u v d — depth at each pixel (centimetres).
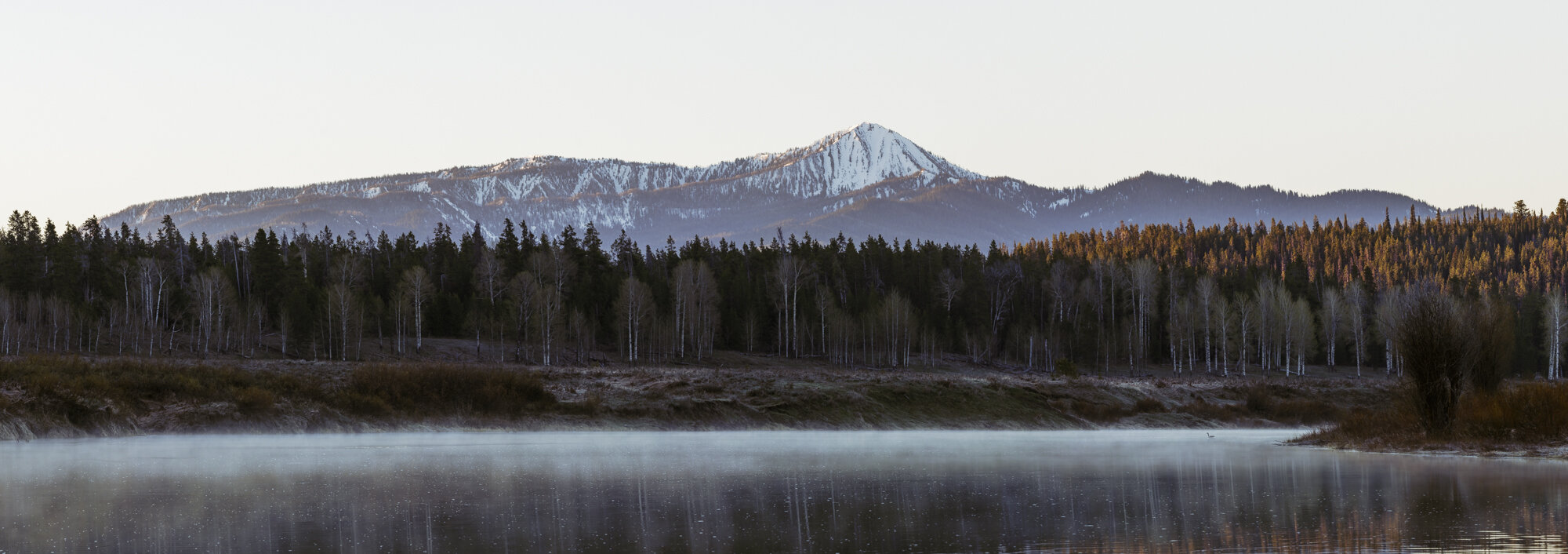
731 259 19388
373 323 13812
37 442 5709
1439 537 2366
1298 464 4472
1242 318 15962
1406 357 5547
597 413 7612
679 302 14650
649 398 7906
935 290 17712
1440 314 5475
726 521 2722
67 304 12794
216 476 3853
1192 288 18200
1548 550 2184
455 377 7594
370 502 3088
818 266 18488
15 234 16038
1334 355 16862
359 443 5825
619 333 14288
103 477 3775
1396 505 2927
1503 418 5112
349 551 2286
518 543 2386
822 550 2294
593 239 18625
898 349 15975
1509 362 5462
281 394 7044
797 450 5509
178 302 14662
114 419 6269
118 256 15038
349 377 7544
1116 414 8956
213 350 13125
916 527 2605
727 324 16038
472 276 16688
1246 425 9044
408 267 17012
